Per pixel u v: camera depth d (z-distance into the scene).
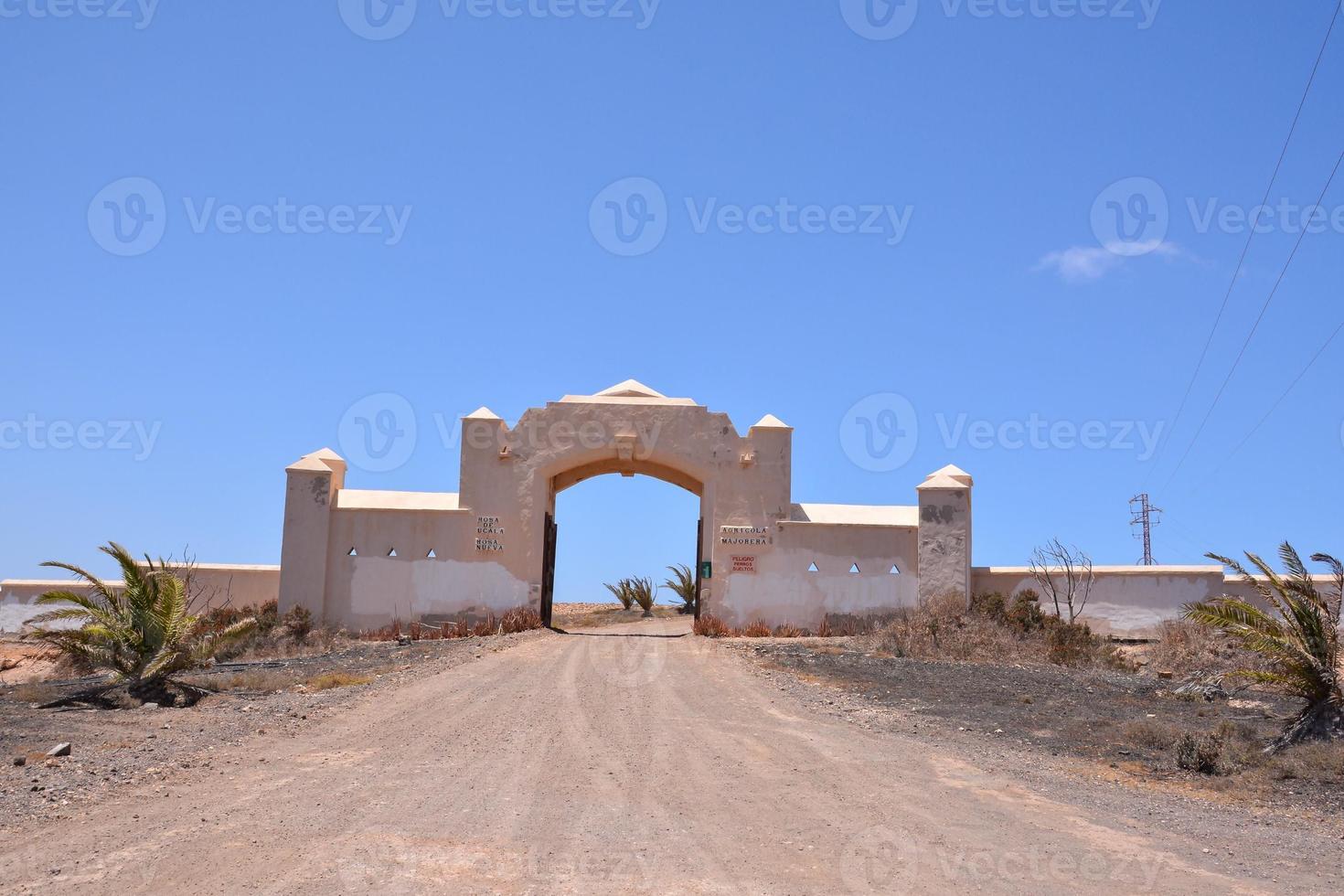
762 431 33.03
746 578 32.22
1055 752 14.88
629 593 51.84
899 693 20.05
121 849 8.80
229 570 33.81
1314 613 15.66
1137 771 13.76
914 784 12.12
